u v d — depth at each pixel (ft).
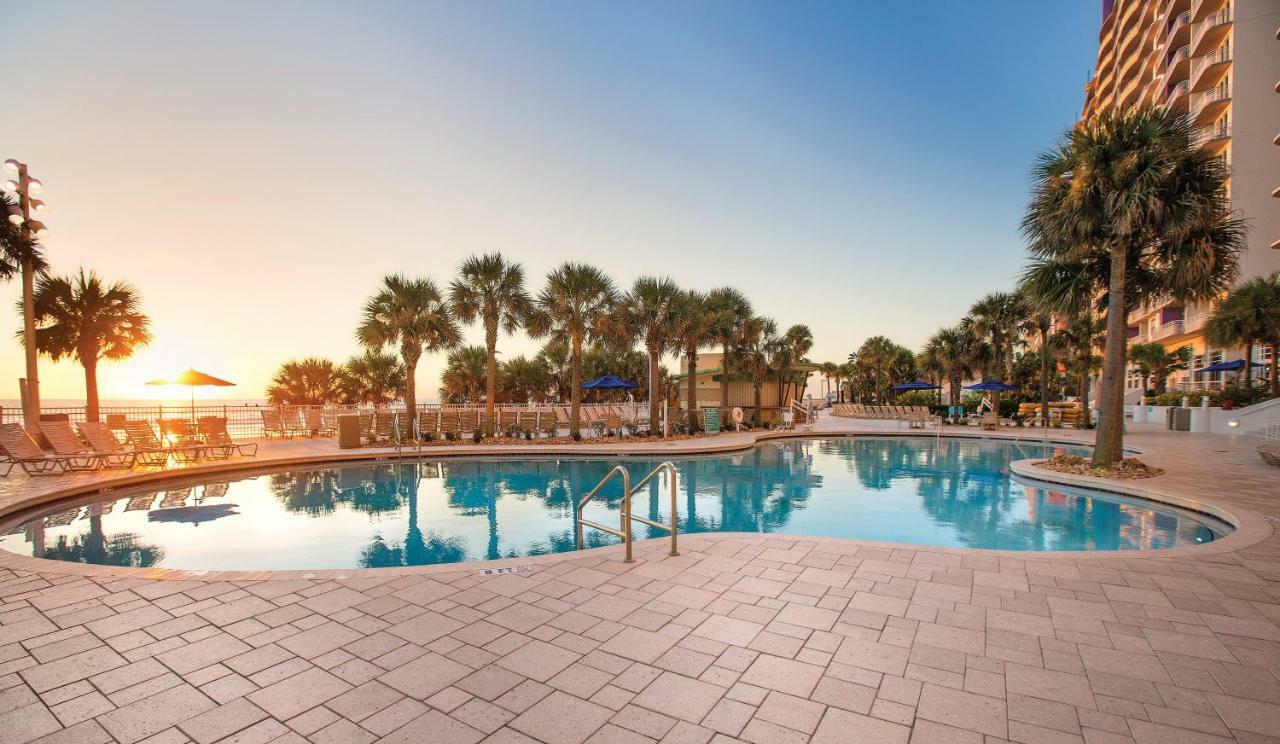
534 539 23.88
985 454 55.31
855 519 27.91
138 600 13.08
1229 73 100.17
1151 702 8.49
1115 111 33.06
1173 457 41.60
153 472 35.55
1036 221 35.96
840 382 197.67
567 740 7.50
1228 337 68.08
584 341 61.93
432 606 12.67
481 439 57.62
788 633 11.12
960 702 8.50
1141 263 36.81
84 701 8.64
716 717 8.08
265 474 40.60
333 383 96.53
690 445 53.88
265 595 13.38
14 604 12.86
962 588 13.70
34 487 30.12
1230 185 96.27
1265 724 7.86
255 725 7.94
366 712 8.27
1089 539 23.67
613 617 11.98
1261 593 13.30
